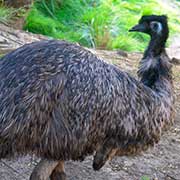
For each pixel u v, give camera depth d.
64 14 9.63
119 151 3.48
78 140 3.23
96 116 3.24
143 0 11.15
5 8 7.98
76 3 9.89
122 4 10.61
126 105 3.34
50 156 3.25
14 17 7.94
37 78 3.17
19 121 3.13
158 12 10.69
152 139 3.52
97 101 3.23
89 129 3.24
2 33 6.92
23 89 3.16
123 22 9.80
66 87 3.18
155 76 3.55
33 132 3.16
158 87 3.53
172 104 3.60
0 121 3.16
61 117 3.18
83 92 3.20
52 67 3.21
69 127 3.19
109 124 3.30
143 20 3.61
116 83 3.31
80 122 3.21
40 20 8.76
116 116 3.31
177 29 10.20
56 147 3.20
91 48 8.15
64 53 3.27
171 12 10.99
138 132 3.42
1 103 3.17
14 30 7.30
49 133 3.18
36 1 9.41
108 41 8.62
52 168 3.41
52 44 3.32
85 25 9.26
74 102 3.18
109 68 3.35
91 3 10.13
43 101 3.15
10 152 3.21
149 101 3.44
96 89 3.23
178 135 4.91
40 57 3.24
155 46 3.55
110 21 9.59
